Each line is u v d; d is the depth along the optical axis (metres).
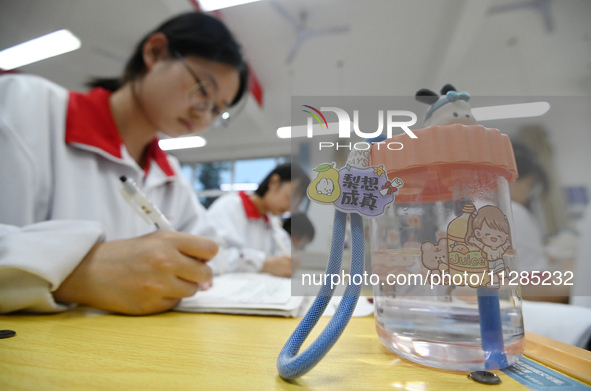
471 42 1.90
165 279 0.33
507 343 0.17
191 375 0.16
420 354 0.18
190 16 0.66
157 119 0.68
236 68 0.68
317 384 0.15
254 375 0.16
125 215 0.65
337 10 1.84
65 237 0.32
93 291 0.32
